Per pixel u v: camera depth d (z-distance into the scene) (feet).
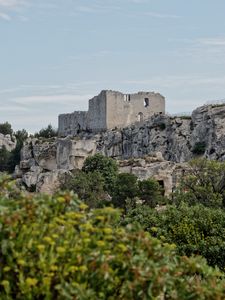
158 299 32.04
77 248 28.73
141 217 110.32
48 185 359.66
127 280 29.60
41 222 29.37
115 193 296.51
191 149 466.70
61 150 486.79
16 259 28.32
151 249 30.73
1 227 28.32
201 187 190.70
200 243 98.58
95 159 377.09
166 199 279.90
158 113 552.41
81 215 30.27
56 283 28.63
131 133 537.24
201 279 38.29
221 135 439.63
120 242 30.83
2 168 649.61
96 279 28.99
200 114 475.72
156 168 341.82
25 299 27.76
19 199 30.55
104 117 605.31
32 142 547.49
